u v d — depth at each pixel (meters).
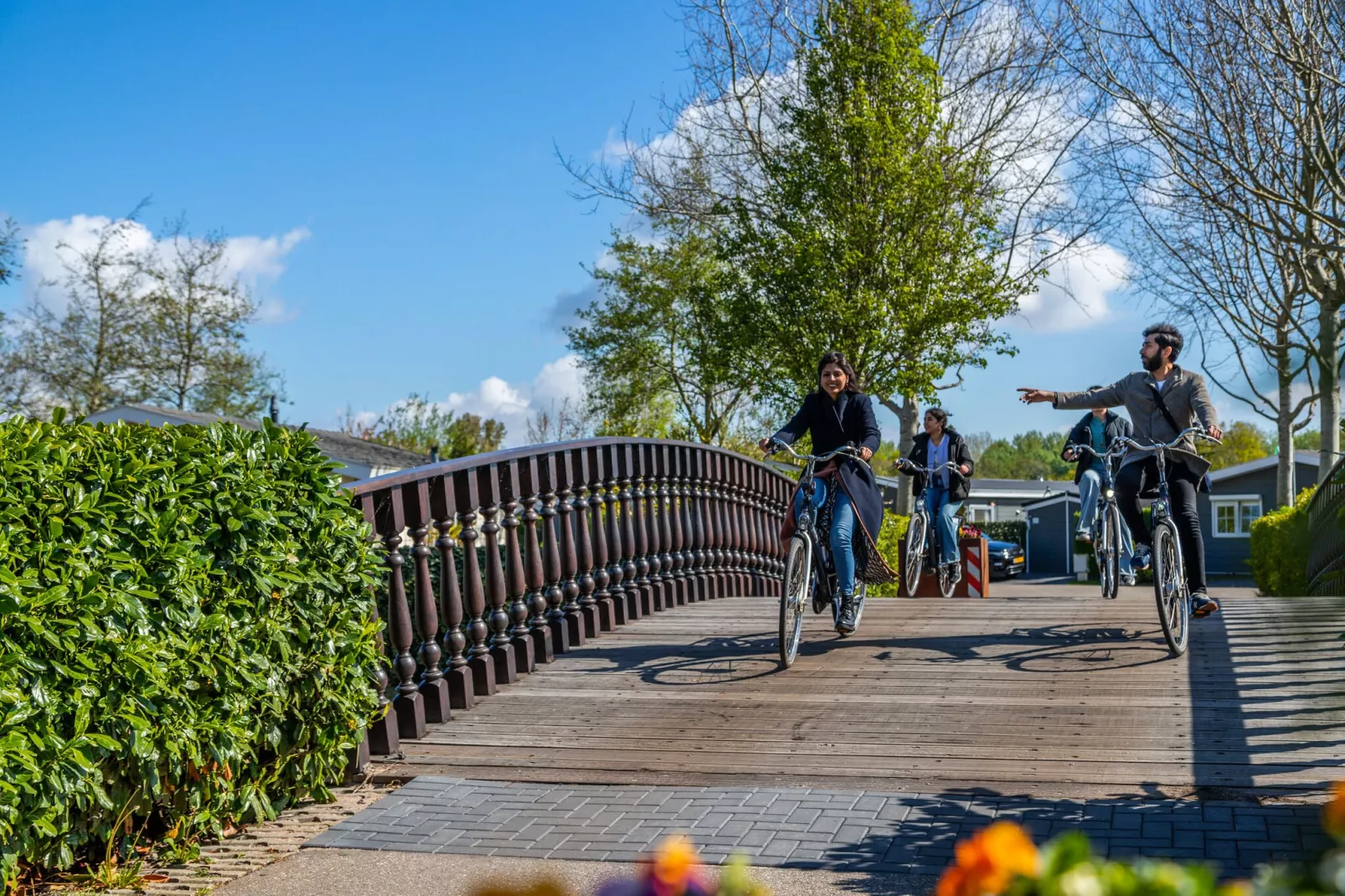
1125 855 3.66
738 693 6.22
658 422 44.69
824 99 27.41
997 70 27.09
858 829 4.04
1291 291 21.88
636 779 4.86
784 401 29.27
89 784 3.63
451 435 59.88
